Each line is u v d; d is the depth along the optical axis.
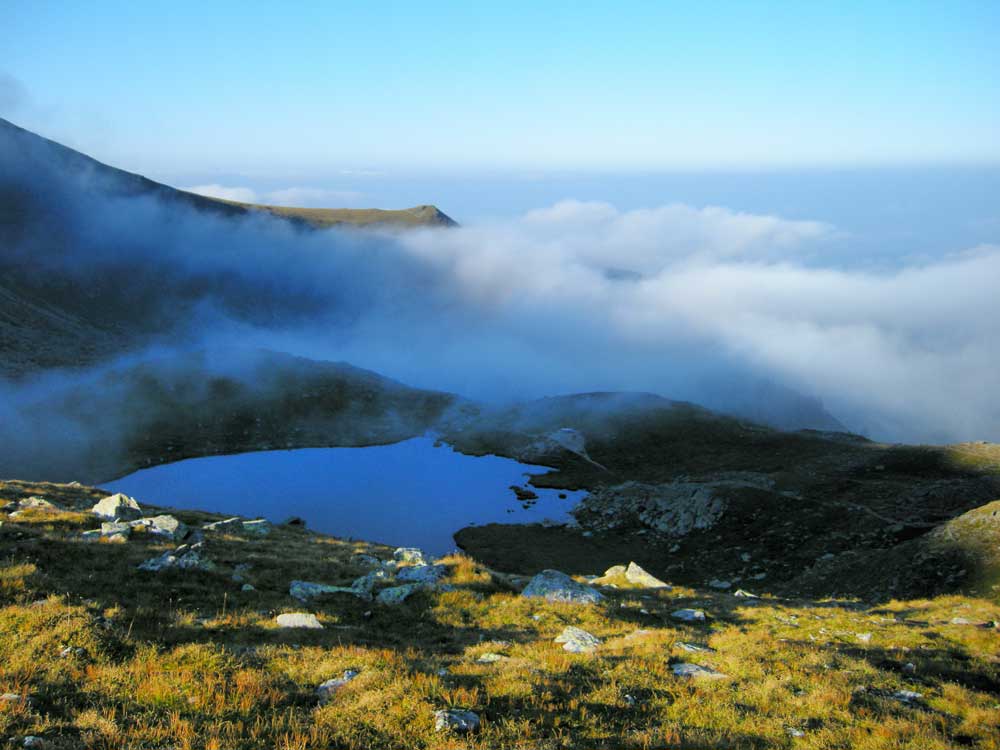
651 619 27.11
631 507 103.75
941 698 17.58
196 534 34.25
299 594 25.67
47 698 13.52
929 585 48.94
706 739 13.63
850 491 92.25
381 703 14.38
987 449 102.12
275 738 12.68
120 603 20.78
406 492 122.06
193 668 15.52
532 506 115.44
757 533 83.81
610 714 15.09
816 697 16.48
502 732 13.53
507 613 25.94
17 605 18.30
